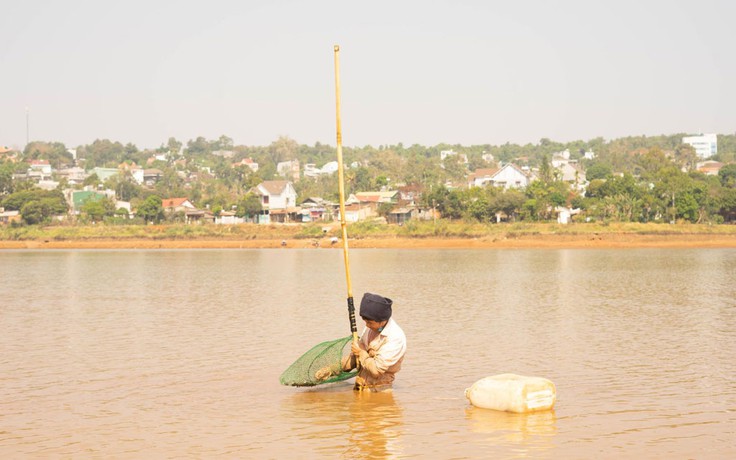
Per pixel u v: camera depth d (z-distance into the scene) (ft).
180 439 35.60
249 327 73.87
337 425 37.76
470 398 41.55
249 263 202.39
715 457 32.30
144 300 102.68
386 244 304.91
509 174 467.11
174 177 559.79
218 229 349.82
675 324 75.31
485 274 152.56
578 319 79.61
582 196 382.01
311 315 83.66
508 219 341.00
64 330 72.84
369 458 32.55
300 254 258.16
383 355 44.21
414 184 424.05
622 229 298.97
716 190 342.44
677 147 637.71
